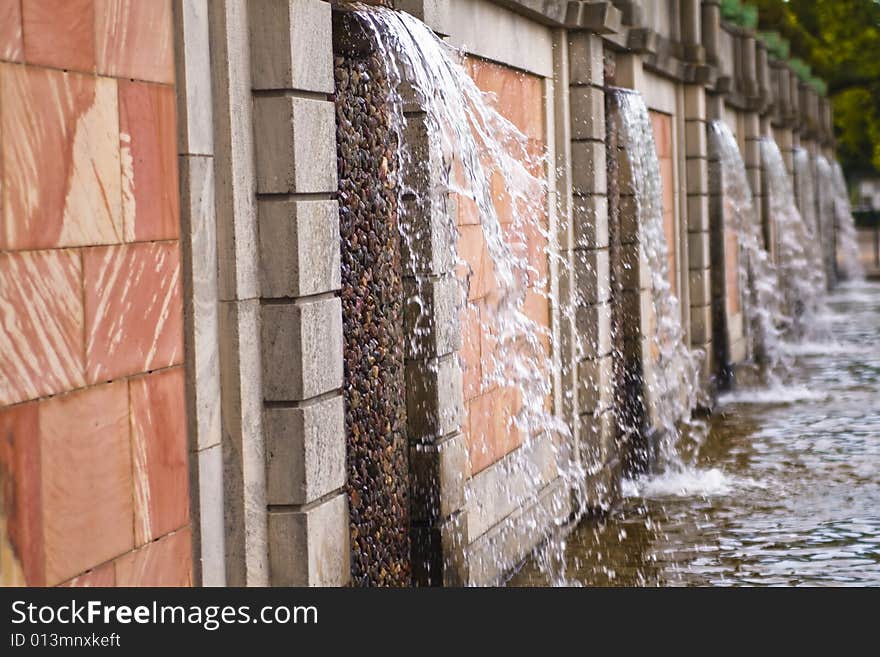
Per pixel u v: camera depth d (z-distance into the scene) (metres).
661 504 17.77
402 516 11.26
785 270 38.31
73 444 7.14
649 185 20.92
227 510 8.79
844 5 65.12
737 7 33.06
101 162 7.41
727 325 28.09
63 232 7.06
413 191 11.28
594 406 17.28
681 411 24.33
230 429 8.75
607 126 18.89
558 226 16.95
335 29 10.05
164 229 8.05
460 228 13.11
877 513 16.72
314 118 9.27
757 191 34.72
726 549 15.15
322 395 9.42
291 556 9.08
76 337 7.16
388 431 10.96
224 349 8.70
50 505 6.94
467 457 13.21
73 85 7.17
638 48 20.06
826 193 55.06
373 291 10.73
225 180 8.66
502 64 14.77
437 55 11.50
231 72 8.67
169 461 8.10
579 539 15.96
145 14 7.88
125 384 7.64
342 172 10.09
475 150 12.65
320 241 9.33
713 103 28.80
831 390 28.00
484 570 13.30
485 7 13.95
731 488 18.61
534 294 15.95
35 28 6.87
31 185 6.81
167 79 8.13
